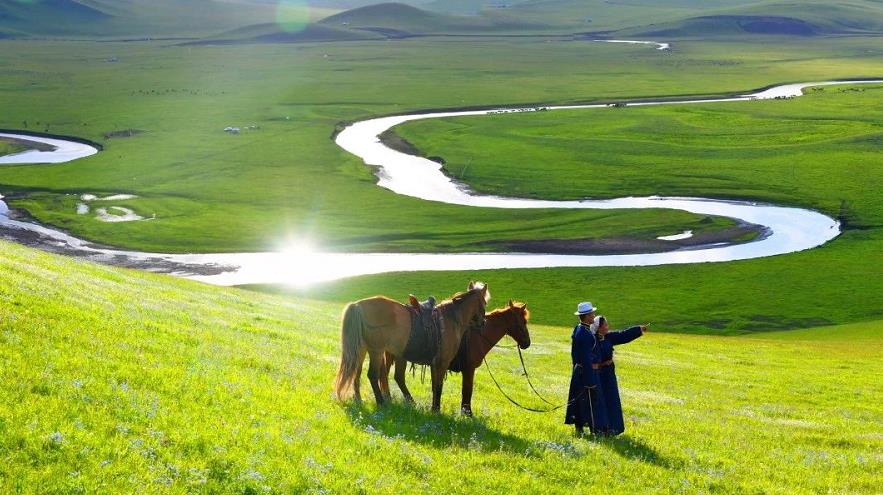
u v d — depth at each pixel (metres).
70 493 10.69
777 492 17.70
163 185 147.38
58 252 106.19
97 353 17.50
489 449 17.45
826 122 197.00
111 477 11.32
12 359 15.21
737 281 95.81
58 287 25.75
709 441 23.30
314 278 97.88
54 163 164.62
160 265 102.06
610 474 17.09
